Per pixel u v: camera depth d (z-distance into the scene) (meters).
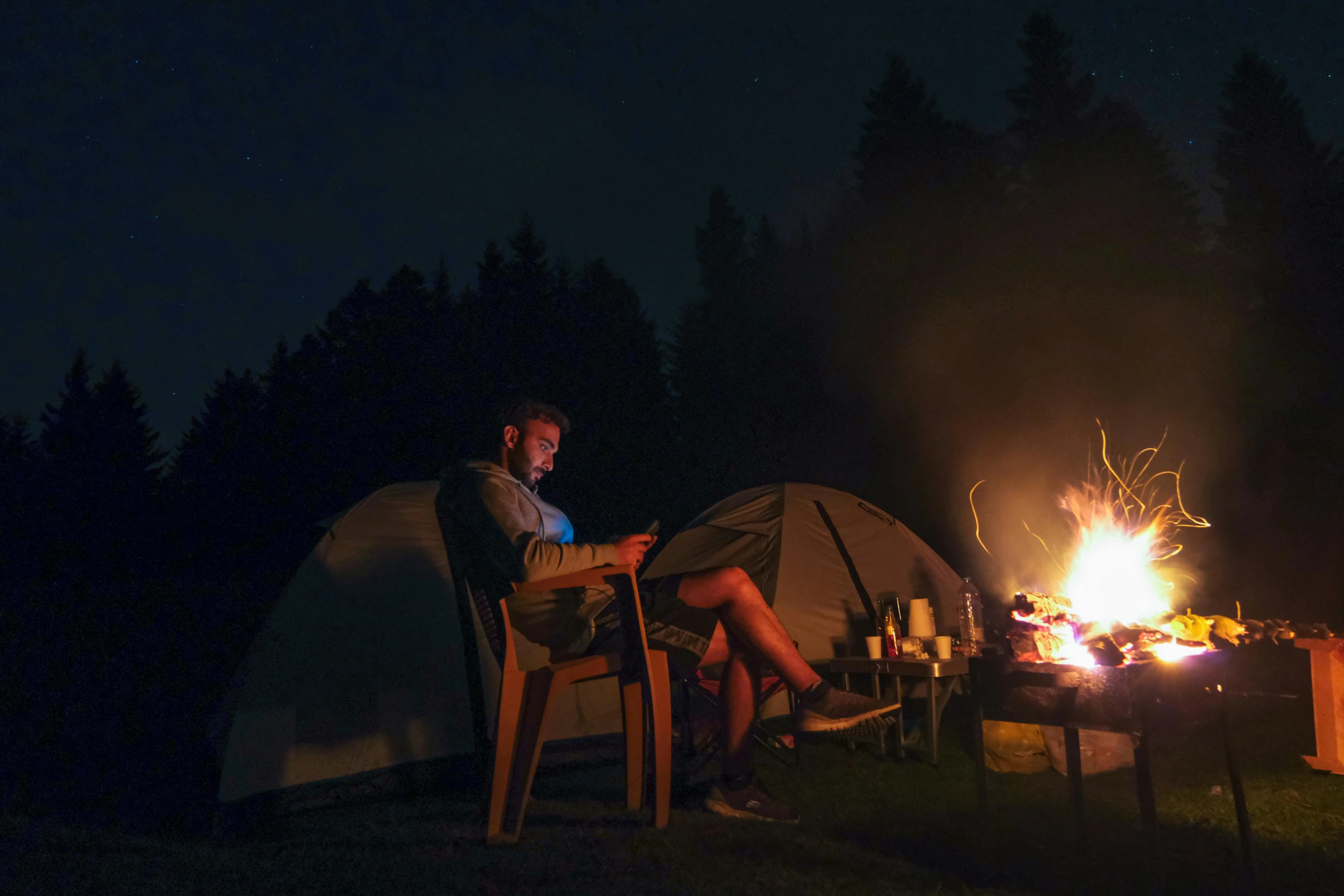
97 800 3.43
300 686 3.40
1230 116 30.05
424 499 4.04
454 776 3.62
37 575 29.02
